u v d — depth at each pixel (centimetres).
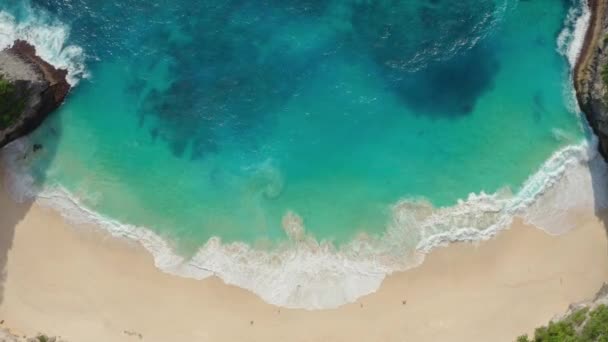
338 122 4744
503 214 4550
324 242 4550
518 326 4334
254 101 4731
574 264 4444
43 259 4419
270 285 4444
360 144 4728
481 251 4491
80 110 4675
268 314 4384
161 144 4675
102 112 4688
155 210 4559
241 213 4597
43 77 4553
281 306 4397
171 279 4438
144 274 4438
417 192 4650
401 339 4341
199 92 4725
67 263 4422
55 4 4725
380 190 4659
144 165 4638
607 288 4316
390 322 4372
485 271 4453
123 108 4700
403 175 4688
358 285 4447
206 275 4456
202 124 4700
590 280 4403
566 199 4566
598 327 3866
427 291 4425
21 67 4472
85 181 4569
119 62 4734
